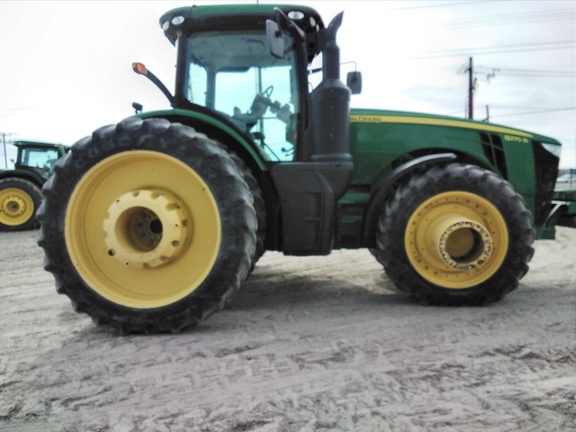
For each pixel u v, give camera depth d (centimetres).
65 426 167
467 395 186
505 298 329
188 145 256
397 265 309
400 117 345
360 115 341
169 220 253
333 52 307
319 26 341
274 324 276
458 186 305
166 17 319
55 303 339
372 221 327
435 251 299
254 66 324
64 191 261
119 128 261
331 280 409
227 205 254
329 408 176
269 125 324
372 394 187
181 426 165
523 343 240
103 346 242
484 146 350
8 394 190
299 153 321
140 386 196
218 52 324
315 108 310
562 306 306
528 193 355
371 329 264
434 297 307
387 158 343
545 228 364
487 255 297
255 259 299
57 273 261
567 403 179
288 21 300
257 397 186
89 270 265
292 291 367
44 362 222
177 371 210
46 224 260
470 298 305
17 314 308
